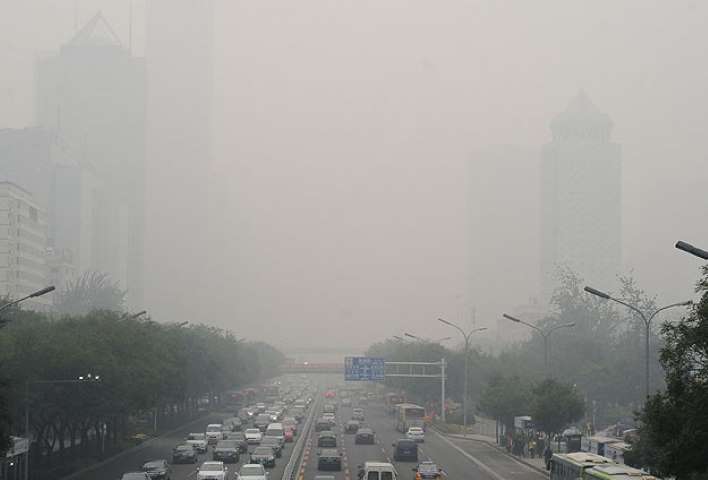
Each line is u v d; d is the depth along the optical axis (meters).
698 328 34.84
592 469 49.34
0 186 188.25
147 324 105.38
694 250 37.28
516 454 94.25
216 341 172.62
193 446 86.88
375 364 156.62
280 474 71.06
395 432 127.25
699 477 36.47
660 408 35.66
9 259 187.50
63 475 71.81
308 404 192.50
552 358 148.88
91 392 75.44
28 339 72.19
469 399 168.12
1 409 45.03
